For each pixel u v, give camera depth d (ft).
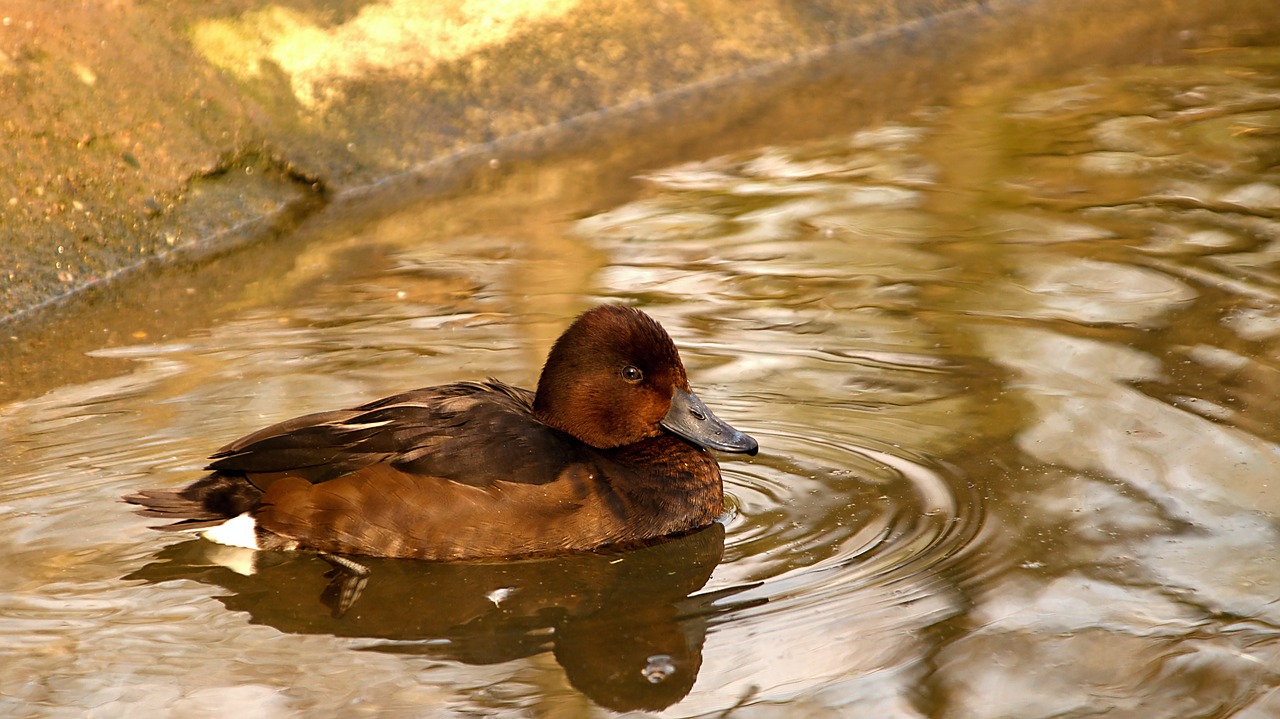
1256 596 25.59
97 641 25.71
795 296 41.75
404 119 56.95
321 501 29.04
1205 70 63.46
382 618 26.68
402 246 47.52
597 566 28.71
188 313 42.47
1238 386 34.01
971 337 38.22
